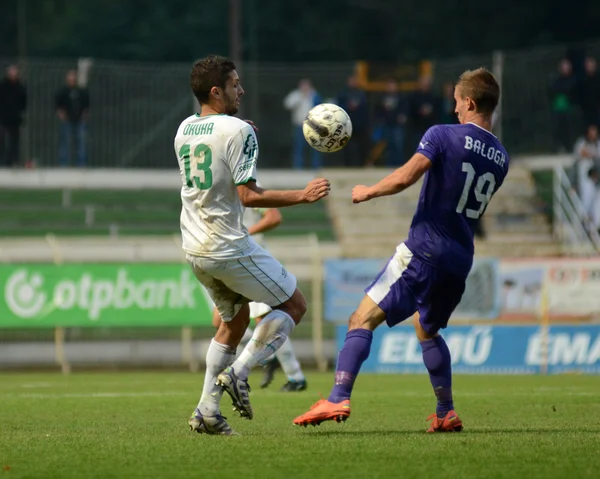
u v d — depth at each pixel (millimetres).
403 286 23016
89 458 19656
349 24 145375
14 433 24594
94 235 81812
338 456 19641
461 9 143875
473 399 36531
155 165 91562
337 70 95562
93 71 90875
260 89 96000
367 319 23078
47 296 59719
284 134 95875
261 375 56469
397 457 19484
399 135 88188
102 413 31062
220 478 17266
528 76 92500
